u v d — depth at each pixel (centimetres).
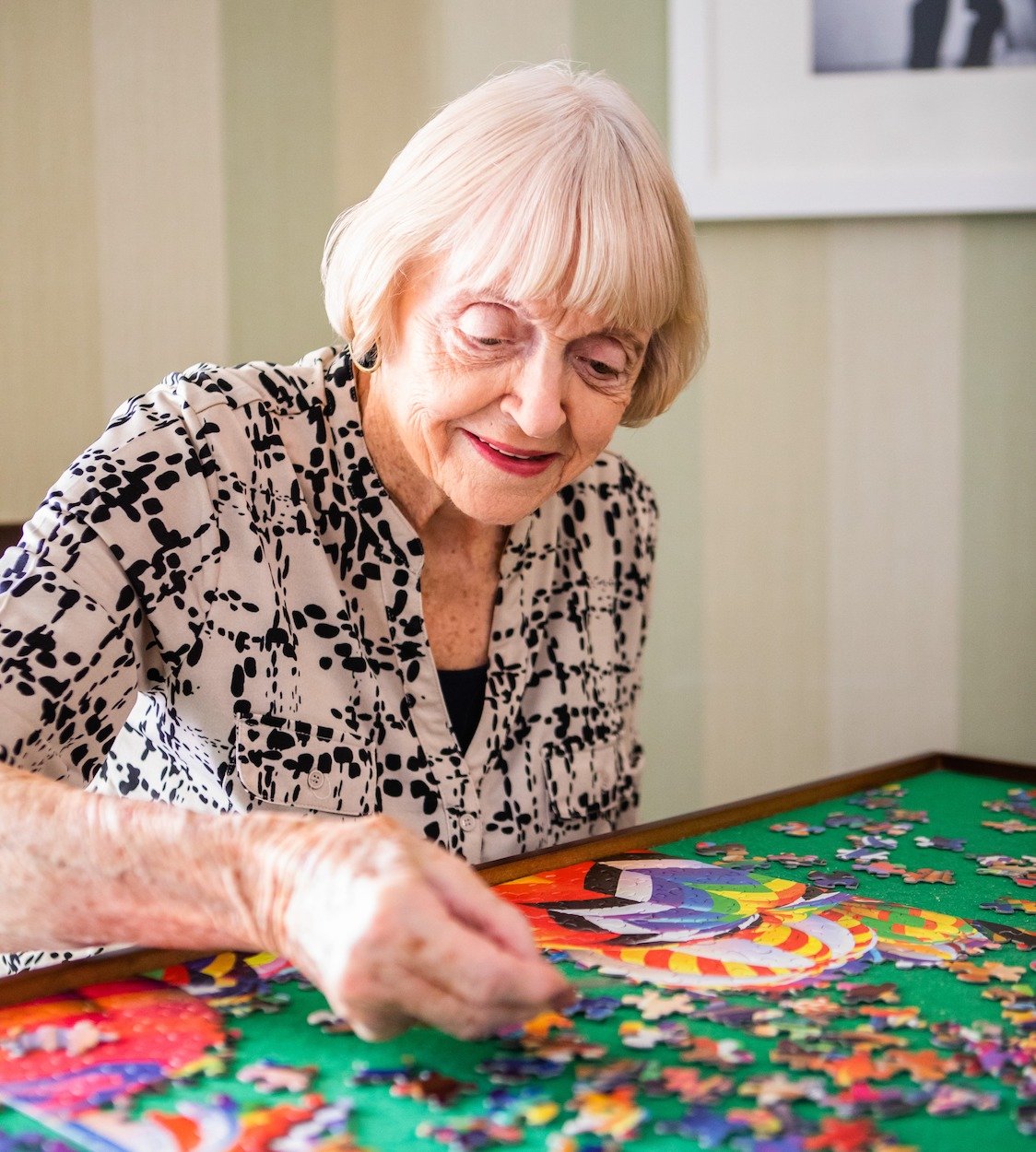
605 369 110
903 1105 65
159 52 221
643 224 106
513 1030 74
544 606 139
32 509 226
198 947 78
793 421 224
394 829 74
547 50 221
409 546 122
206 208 223
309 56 221
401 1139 62
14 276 223
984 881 104
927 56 211
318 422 122
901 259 218
